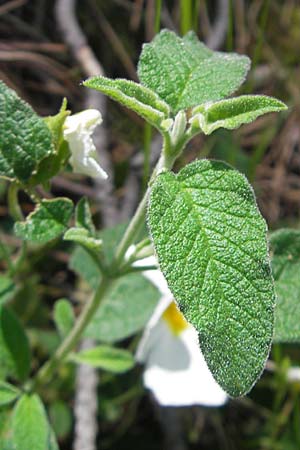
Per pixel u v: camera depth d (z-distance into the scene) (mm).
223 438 222
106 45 266
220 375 97
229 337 98
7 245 222
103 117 241
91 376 191
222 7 272
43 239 134
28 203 232
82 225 136
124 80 117
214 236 102
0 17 255
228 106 117
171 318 173
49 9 265
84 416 186
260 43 233
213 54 134
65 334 171
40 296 225
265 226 104
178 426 218
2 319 158
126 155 249
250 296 99
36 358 212
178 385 170
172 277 99
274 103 116
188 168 107
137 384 212
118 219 227
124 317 173
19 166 132
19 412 148
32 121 131
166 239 101
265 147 255
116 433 217
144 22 271
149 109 117
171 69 127
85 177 240
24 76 254
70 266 176
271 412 218
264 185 266
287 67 279
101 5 268
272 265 147
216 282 99
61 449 201
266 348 99
